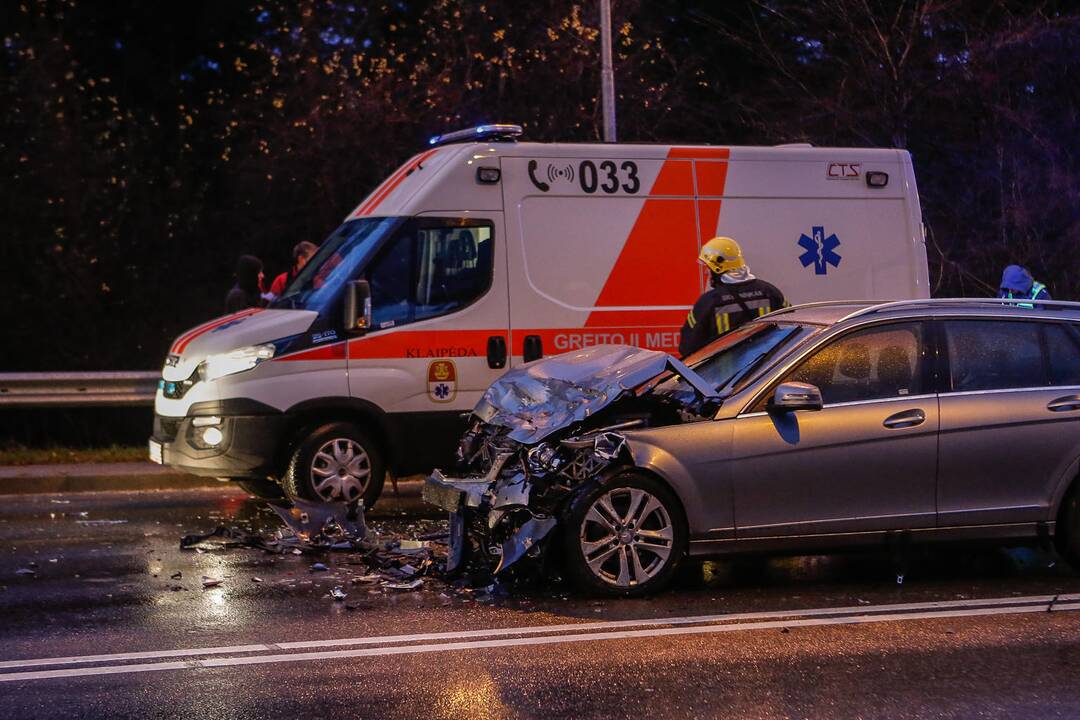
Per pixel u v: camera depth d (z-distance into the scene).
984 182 24.78
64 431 21.94
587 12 27.77
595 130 26.95
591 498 9.77
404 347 13.92
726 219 14.97
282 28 29.81
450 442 14.05
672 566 9.92
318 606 9.68
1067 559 10.50
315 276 14.52
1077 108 24.27
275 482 15.05
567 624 9.09
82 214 27.66
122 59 32.62
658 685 7.64
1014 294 16.38
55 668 8.05
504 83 27.67
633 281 14.58
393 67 28.19
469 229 14.16
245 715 7.16
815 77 27.30
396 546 11.77
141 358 28.09
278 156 27.95
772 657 8.21
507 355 14.19
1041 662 8.07
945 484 10.25
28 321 27.23
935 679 7.73
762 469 10.01
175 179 29.50
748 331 11.38
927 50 24.86
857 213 15.52
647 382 10.06
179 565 11.30
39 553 11.92
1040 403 10.41
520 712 7.17
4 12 29.16
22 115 27.25
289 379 13.67
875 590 10.12
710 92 30.20
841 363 10.32
